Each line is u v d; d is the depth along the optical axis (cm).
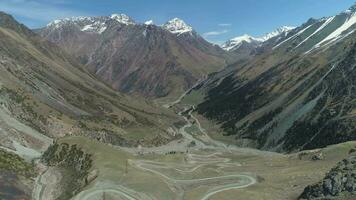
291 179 14975
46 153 16362
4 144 16850
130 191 12544
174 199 12675
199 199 12700
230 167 17650
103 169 13775
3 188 13025
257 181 14900
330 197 11231
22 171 14488
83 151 15250
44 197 13400
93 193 12388
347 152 17325
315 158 17688
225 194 13150
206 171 15950
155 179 13425
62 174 14612
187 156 19738
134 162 15112
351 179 11275
